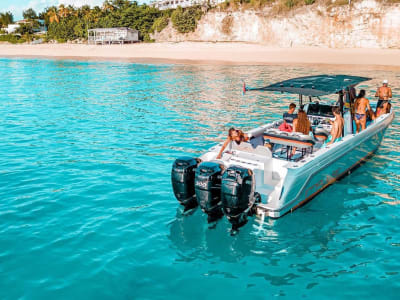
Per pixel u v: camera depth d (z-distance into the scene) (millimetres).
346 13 50625
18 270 5285
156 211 7082
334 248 5816
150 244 5922
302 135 7320
